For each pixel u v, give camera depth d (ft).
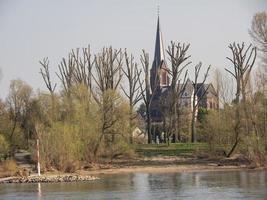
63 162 575.38
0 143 642.22
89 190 411.54
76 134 609.42
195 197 360.28
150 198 359.87
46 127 604.49
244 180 467.93
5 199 364.99
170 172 591.37
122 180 497.46
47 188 427.74
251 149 630.74
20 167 571.69
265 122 654.53
